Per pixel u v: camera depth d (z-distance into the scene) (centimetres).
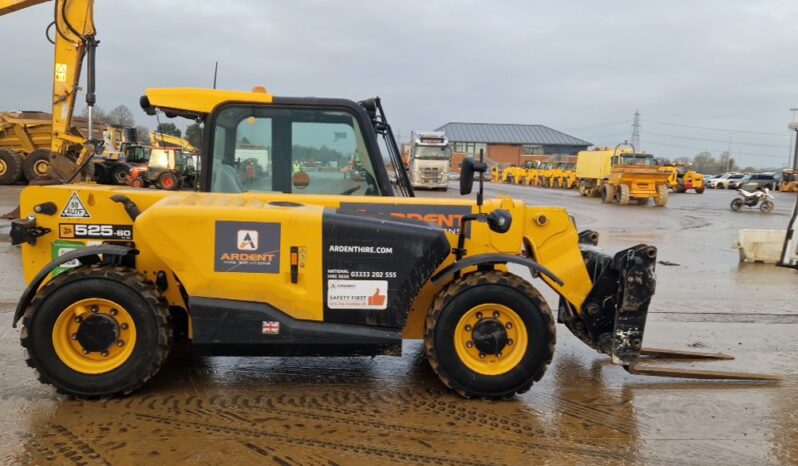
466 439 369
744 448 371
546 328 418
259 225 402
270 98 464
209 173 467
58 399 407
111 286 394
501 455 351
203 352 409
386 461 339
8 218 1434
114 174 2586
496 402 425
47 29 1366
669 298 809
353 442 360
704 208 2667
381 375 471
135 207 438
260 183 470
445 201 459
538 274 461
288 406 409
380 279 411
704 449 368
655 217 2134
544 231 465
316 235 405
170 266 399
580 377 488
